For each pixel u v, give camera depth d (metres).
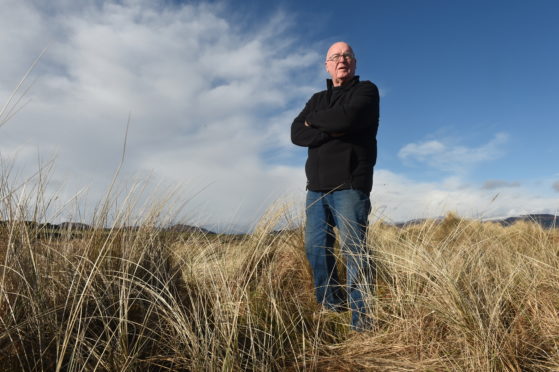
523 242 4.10
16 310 1.78
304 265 3.45
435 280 2.53
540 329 2.17
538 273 2.84
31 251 1.91
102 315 1.91
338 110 2.57
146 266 2.62
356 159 2.66
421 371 1.97
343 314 2.70
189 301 2.54
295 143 2.94
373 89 2.72
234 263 3.23
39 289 1.86
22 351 1.67
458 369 1.91
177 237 3.41
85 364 1.60
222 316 2.10
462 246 3.07
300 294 3.11
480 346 1.95
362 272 2.50
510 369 1.86
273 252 3.49
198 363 1.78
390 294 2.78
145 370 1.81
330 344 2.36
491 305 2.22
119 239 2.64
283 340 2.28
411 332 2.27
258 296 2.74
